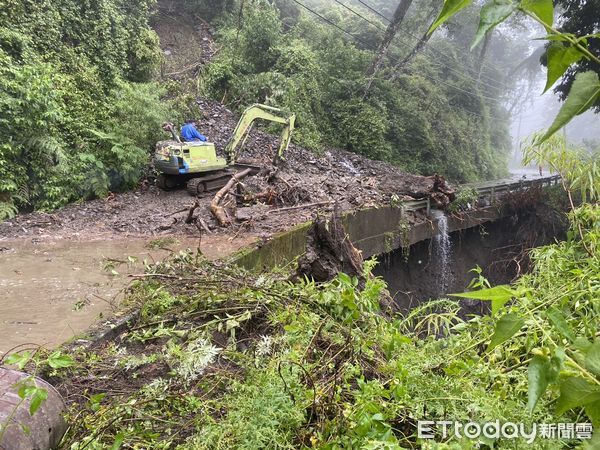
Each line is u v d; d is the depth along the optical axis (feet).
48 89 32.04
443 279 42.93
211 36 68.23
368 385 6.52
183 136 39.73
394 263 38.34
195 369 9.49
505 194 51.78
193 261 16.61
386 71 77.71
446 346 9.07
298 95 61.31
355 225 31.83
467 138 88.12
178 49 63.41
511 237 52.95
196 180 37.11
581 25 43.50
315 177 45.16
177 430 8.06
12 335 13.66
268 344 9.36
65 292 17.58
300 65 63.77
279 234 25.98
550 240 49.65
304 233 28.12
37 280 19.10
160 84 51.85
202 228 27.84
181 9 70.59
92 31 43.70
